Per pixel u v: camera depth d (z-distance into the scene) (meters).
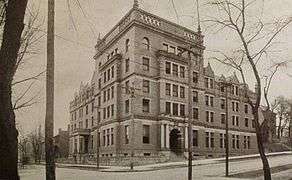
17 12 7.23
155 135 39.75
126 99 39.28
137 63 36.78
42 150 34.47
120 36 37.28
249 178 21.34
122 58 38.22
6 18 7.25
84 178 21.98
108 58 38.31
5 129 7.05
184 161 38.72
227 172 23.11
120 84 39.88
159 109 39.53
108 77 39.31
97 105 38.81
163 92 39.09
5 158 7.04
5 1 8.23
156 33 36.97
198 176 22.77
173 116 40.19
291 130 26.23
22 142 31.02
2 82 7.05
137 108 38.59
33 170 28.00
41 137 26.48
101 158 39.75
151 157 37.25
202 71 39.59
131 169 29.70
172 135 42.28
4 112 7.06
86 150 39.28
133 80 37.38
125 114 39.59
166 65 39.09
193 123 39.53
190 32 20.33
